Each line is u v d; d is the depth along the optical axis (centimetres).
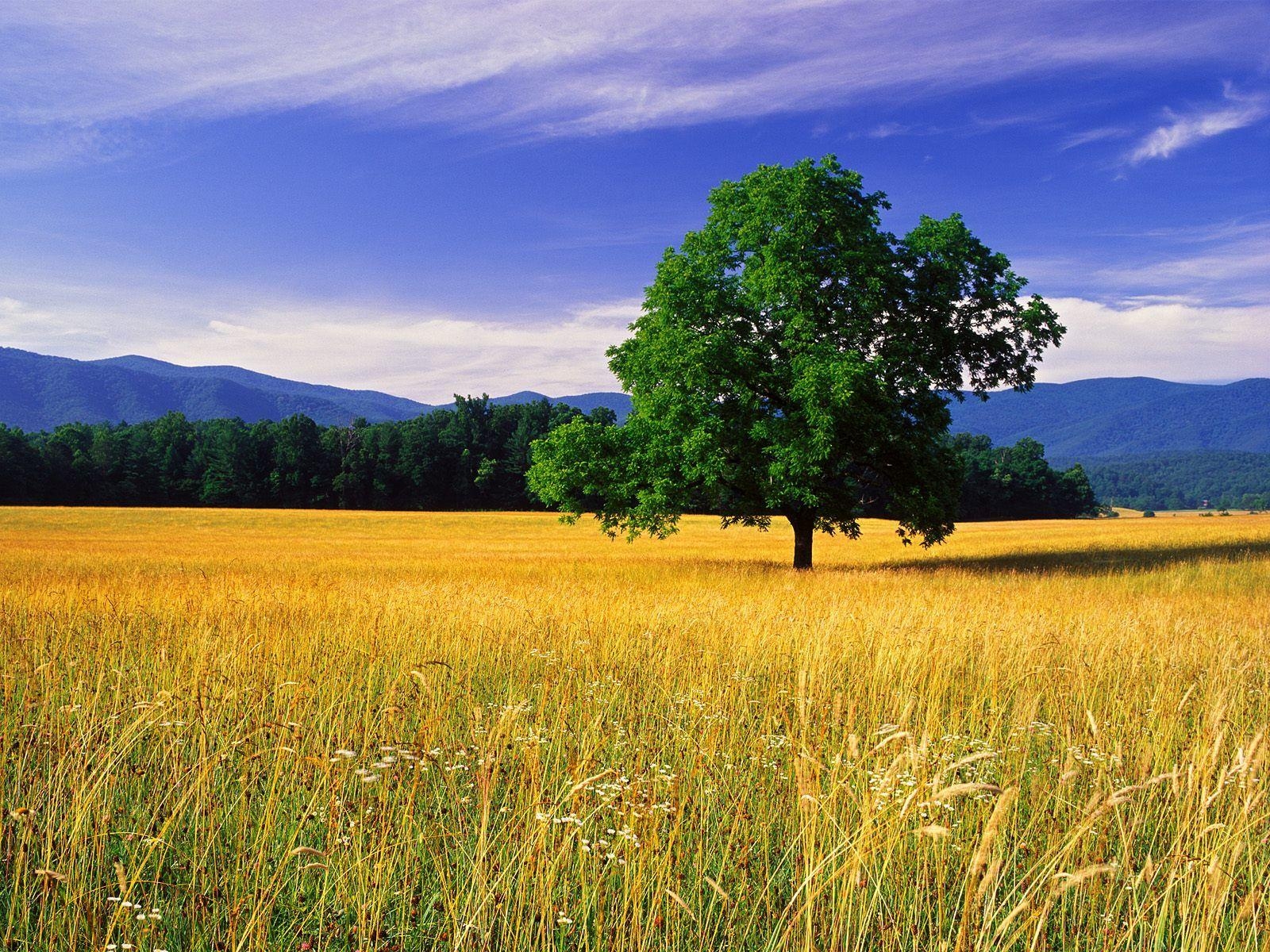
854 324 2342
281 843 438
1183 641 984
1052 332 2627
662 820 425
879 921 376
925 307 2525
